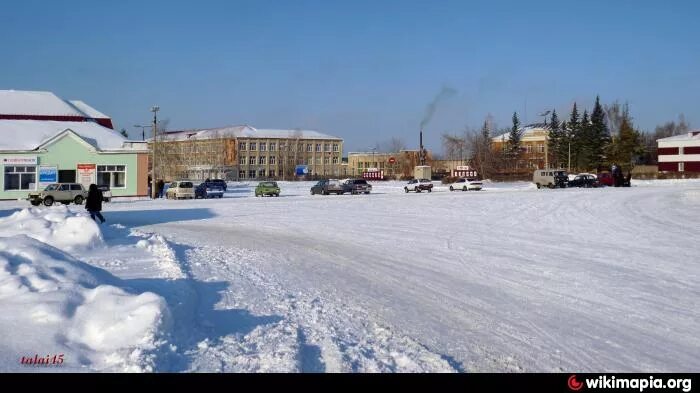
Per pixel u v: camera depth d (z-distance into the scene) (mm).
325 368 6906
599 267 15078
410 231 24344
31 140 55125
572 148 114188
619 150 110312
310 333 8469
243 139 143500
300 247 19391
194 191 57094
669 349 8078
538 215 31609
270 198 51844
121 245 17812
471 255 17344
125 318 7469
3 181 52375
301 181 117188
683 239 21172
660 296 11539
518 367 7227
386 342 8156
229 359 7004
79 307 7812
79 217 17625
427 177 93250
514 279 13422
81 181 55188
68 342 7039
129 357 6566
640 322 9531
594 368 7234
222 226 27484
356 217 31594
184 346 7422
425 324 9281
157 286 10523
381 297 11375
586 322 9508
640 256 17016
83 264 10203
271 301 10547
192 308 9445
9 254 9398
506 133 131125
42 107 63062
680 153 107938
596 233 23297
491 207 37094
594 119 113250
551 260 16297
